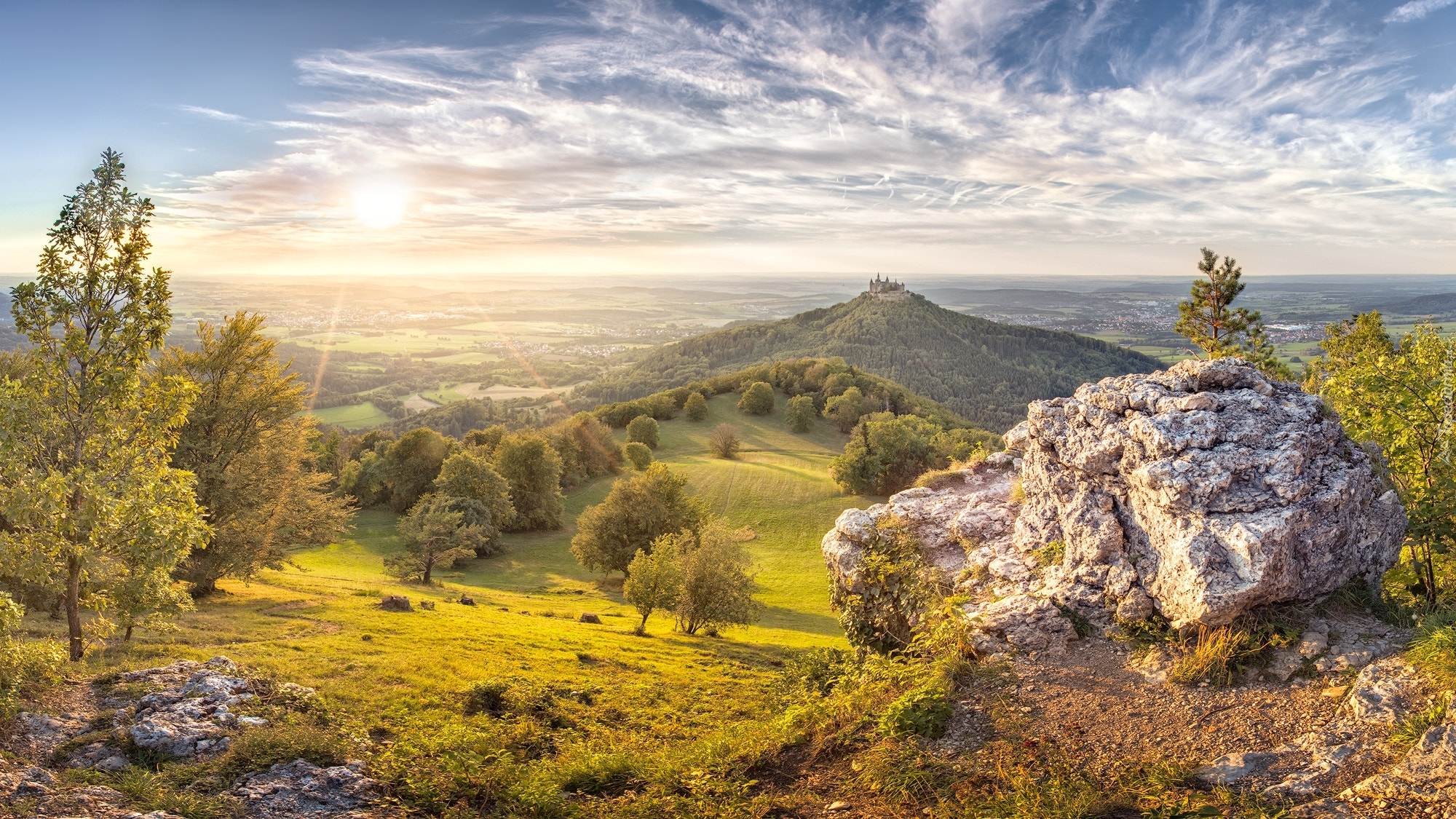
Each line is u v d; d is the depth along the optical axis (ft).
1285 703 29.76
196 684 41.88
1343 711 27.91
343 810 31.40
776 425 485.56
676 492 199.62
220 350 109.60
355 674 57.31
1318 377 84.94
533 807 31.99
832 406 491.31
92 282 47.32
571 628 112.88
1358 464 37.35
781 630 143.02
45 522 46.19
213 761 34.32
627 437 445.78
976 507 55.06
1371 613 34.50
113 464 48.88
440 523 179.52
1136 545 39.09
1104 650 36.83
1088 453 41.91
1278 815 23.04
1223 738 28.53
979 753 30.60
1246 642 33.09
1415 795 22.08
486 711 50.55
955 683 36.29
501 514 237.45
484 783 34.45
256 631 76.13
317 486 134.51
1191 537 34.91
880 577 49.70
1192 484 35.47
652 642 104.83
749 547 242.58
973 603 44.29
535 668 71.61
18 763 31.99
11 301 46.24
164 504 50.88
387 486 285.84
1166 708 31.40
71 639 50.75
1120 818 24.85
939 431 370.73
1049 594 40.65
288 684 45.80
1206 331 130.41
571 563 223.71
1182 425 38.17
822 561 225.35
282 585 133.18
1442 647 28.02
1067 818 24.88
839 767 33.30
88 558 49.37
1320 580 34.58
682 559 123.75
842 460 299.17
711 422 488.02
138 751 34.88
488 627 98.17
